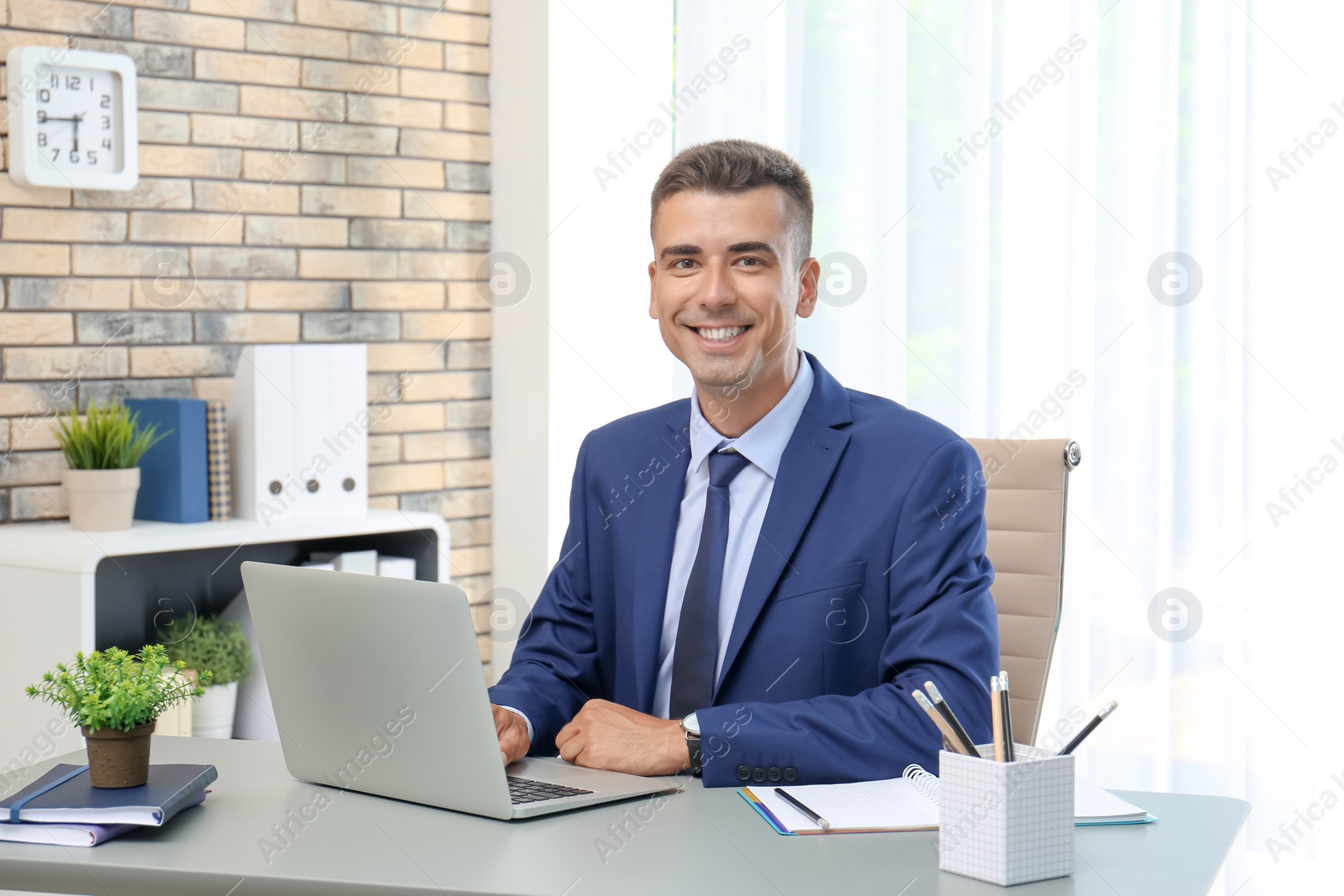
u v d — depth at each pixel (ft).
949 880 3.79
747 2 11.64
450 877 3.82
